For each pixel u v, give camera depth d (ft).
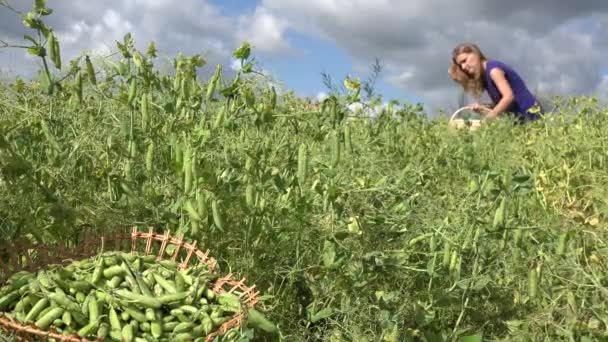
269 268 11.41
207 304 9.56
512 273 11.44
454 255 10.34
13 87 12.98
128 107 11.91
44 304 8.77
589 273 11.13
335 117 11.46
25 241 10.50
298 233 10.96
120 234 10.75
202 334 9.07
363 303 10.65
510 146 23.21
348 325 10.35
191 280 9.86
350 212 11.43
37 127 11.43
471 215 11.03
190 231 11.27
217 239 11.52
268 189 11.93
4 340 8.21
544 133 24.21
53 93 11.55
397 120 21.44
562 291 10.73
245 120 12.49
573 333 10.39
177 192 11.82
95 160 11.71
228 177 11.13
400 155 17.95
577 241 12.06
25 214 10.49
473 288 10.63
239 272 11.18
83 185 11.46
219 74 11.28
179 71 12.44
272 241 11.16
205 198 10.48
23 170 10.05
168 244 11.23
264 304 10.71
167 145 11.78
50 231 10.67
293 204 11.16
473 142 23.95
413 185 14.66
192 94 12.44
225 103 11.40
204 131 11.19
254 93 12.10
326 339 10.44
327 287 10.82
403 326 10.53
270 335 10.27
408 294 10.73
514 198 11.32
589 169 18.90
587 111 24.59
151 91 12.54
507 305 11.48
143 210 11.32
